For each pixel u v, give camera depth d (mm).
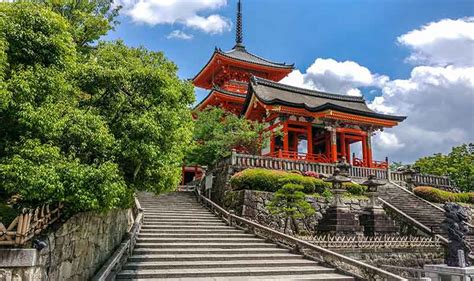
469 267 13078
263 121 36156
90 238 10953
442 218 25000
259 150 30438
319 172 27641
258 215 21797
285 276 13992
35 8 9094
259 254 16266
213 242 17469
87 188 8461
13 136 8625
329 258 15375
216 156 29281
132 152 9820
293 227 22156
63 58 9375
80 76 10273
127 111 10492
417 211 25969
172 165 12422
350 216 20953
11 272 6941
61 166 8172
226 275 13664
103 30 17719
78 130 8812
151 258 14469
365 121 34719
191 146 15000
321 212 22750
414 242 20328
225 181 25078
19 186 7695
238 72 47250
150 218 20781
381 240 20172
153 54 13922
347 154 39219
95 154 9375
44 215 8266
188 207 24375
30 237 7551
